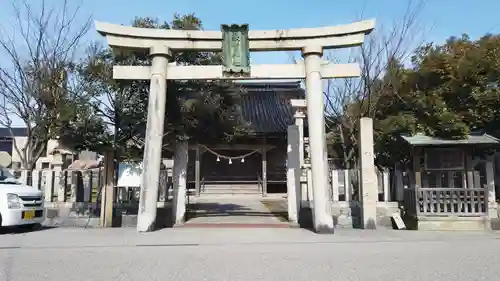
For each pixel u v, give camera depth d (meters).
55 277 6.20
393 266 6.99
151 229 11.97
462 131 13.52
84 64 14.60
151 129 12.22
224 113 14.80
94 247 9.27
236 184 27.95
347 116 18.48
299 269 6.77
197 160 26.47
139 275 6.36
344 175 14.35
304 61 12.55
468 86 15.22
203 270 6.71
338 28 12.38
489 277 6.14
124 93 14.10
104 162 13.83
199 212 17.03
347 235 11.43
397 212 13.84
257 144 27.72
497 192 17.22
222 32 12.50
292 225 13.38
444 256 7.98
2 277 6.20
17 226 12.64
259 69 12.44
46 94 14.73
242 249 8.98
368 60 17.94
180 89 14.23
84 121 13.29
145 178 12.10
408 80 16.77
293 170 13.98
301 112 18.86
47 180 14.78
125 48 12.61
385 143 15.77
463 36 17.47
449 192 13.07
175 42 12.59
